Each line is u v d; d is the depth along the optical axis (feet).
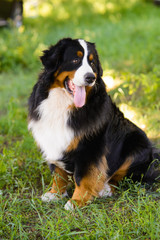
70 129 13.65
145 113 22.34
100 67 14.43
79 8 63.31
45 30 47.21
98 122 13.82
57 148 13.89
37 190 14.89
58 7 63.67
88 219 12.79
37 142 14.62
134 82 26.81
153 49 34.96
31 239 11.84
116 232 11.32
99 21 53.26
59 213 13.35
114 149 14.92
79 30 45.98
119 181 15.60
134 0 67.26
